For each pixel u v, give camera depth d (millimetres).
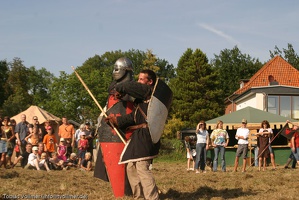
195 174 16172
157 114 8070
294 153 20453
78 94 69688
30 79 106188
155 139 8055
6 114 69125
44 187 10656
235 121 28125
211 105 63125
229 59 88188
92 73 71062
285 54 87125
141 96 8125
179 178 13898
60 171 17844
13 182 11383
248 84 59562
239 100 56250
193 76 64750
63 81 70312
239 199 8992
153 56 61281
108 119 8359
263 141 19234
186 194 9758
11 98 73062
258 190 10469
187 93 63875
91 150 20375
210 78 64938
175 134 56656
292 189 10367
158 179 13469
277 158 26922
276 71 61000
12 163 20734
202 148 17938
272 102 49219
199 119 62062
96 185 11547
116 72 8844
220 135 19250
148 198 7938
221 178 13922
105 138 8672
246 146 18500
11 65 90562
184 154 37844
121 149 8578
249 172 17312
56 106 68875
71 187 10766
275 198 8961
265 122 19375
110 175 8656
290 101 49125
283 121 27766
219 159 27078
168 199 9000
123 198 8352
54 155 19297
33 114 28891
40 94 102562
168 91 8211
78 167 19812
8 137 19156
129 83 8102
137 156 7965
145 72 8375
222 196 9508
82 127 20594
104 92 70500
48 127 20281
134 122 8250
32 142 19547
